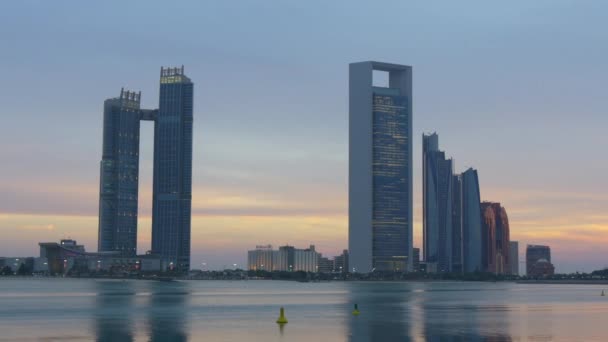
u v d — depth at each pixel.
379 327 169.38
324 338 145.75
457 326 171.50
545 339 143.25
